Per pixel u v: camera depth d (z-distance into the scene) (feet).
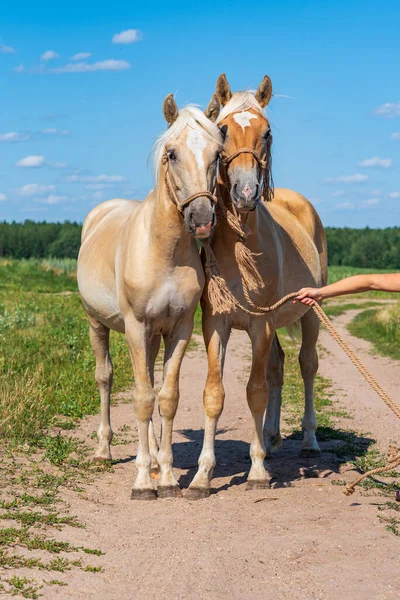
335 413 28.09
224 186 16.61
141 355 16.29
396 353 48.44
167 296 15.75
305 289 14.71
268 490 17.21
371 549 12.89
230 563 12.10
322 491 17.16
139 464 16.49
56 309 56.70
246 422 26.32
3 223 361.10
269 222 17.76
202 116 15.21
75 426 23.59
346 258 354.74
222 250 16.69
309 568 11.96
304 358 21.70
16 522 13.61
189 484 17.94
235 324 17.16
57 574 11.35
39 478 16.78
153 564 12.03
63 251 333.83
